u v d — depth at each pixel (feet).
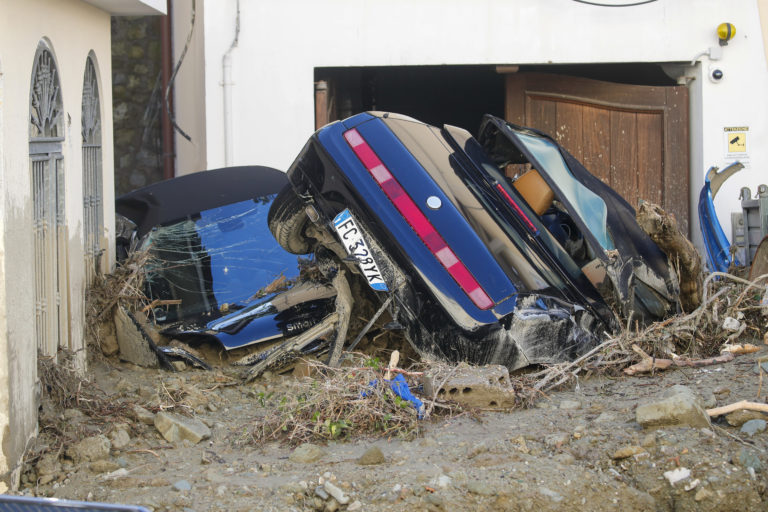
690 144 31.89
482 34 30.86
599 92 31.99
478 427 16.51
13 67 15.21
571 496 13.92
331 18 30.83
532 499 13.76
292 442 16.48
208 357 21.95
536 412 17.12
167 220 24.82
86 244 21.31
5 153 14.53
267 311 22.31
